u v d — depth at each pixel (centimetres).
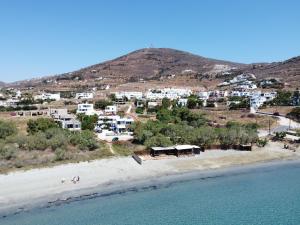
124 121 13738
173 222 6069
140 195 7300
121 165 9100
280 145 12175
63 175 8081
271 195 7575
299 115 17738
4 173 7900
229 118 17450
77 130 12438
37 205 6506
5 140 10031
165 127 11681
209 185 8144
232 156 10619
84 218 6059
